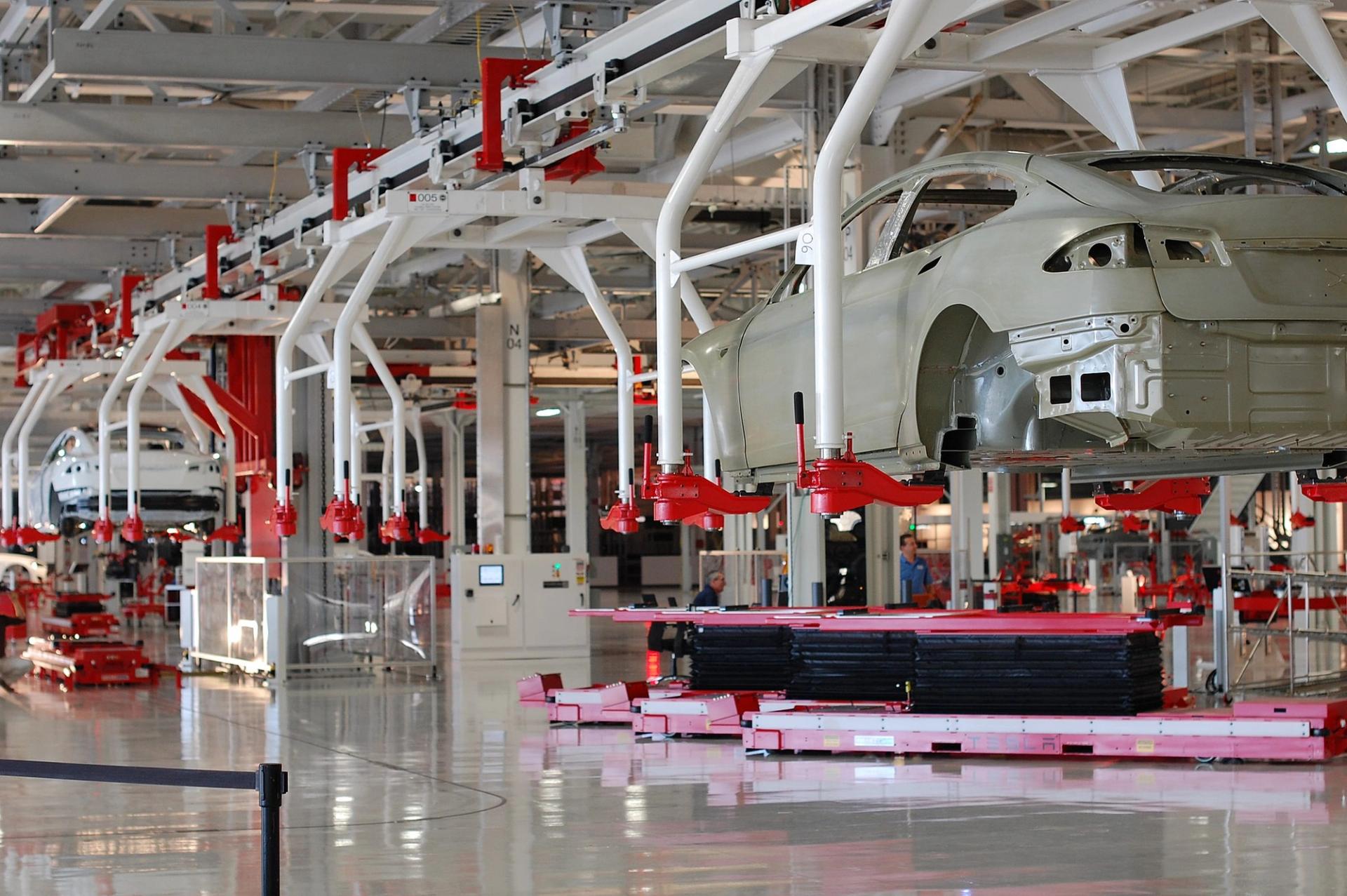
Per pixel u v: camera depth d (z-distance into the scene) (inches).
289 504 598.5
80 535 1080.8
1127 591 1121.4
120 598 1342.3
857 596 609.0
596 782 383.6
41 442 1573.6
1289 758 388.5
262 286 679.7
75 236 770.2
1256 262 274.5
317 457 828.6
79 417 1512.1
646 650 885.2
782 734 424.5
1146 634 421.4
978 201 339.9
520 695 585.0
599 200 512.1
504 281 909.8
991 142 764.0
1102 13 412.8
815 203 306.2
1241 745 387.2
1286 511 1325.0
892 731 415.2
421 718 544.1
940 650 424.2
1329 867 268.1
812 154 579.2
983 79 587.5
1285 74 690.8
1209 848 285.4
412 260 963.3
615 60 406.6
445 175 498.3
